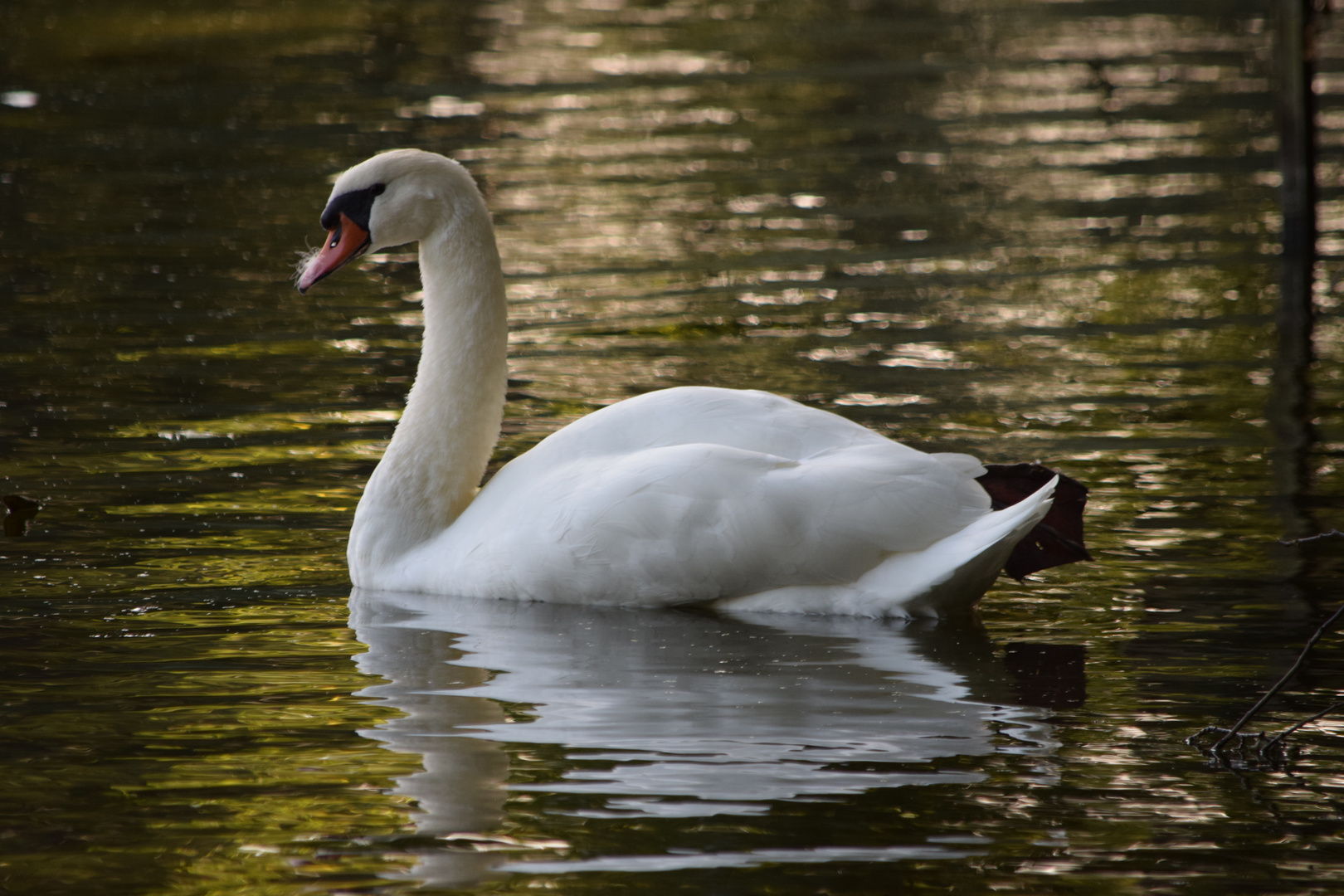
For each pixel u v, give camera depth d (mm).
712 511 10023
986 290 19234
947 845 7121
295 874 6914
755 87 33688
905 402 15070
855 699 8805
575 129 29594
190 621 10227
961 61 36250
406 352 16953
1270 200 23266
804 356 16703
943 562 9633
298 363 16547
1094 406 14812
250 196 24203
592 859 6996
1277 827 7281
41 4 43469
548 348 17188
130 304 18781
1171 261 20359
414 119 30203
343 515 12359
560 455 10812
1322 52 35062
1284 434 13773
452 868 6945
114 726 8516
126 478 13117
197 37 39312
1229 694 8820
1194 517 11875
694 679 9117
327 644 9820
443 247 11352
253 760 8062
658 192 24859
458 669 9344
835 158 27031
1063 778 7777
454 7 45062
